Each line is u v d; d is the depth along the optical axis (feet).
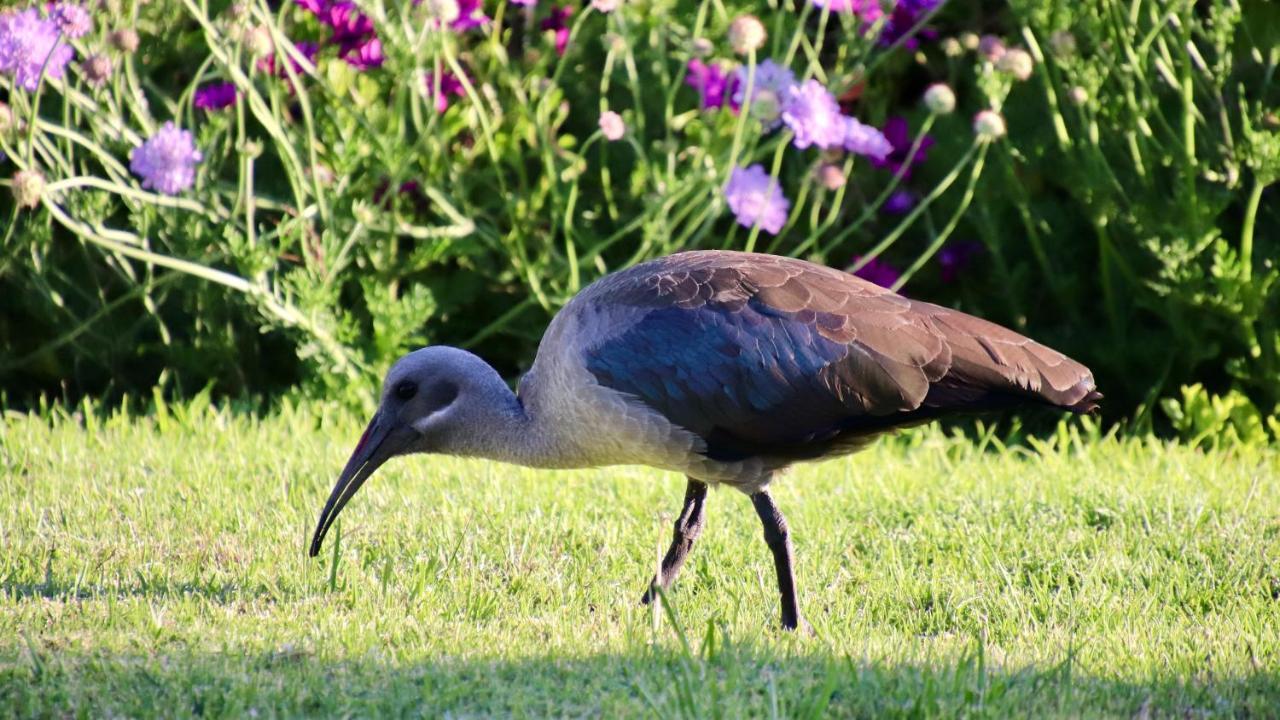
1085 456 43.11
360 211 43.47
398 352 46.39
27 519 35.70
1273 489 39.27
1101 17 45.83
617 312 29.76
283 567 32.68
